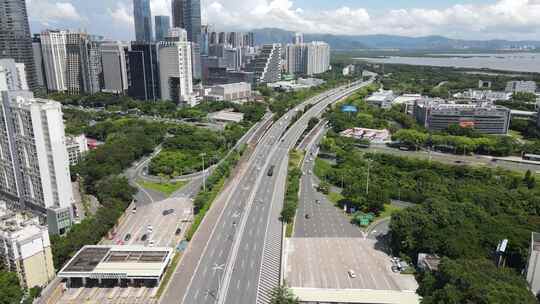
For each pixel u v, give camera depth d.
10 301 190.88
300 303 190.62
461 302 166.38
